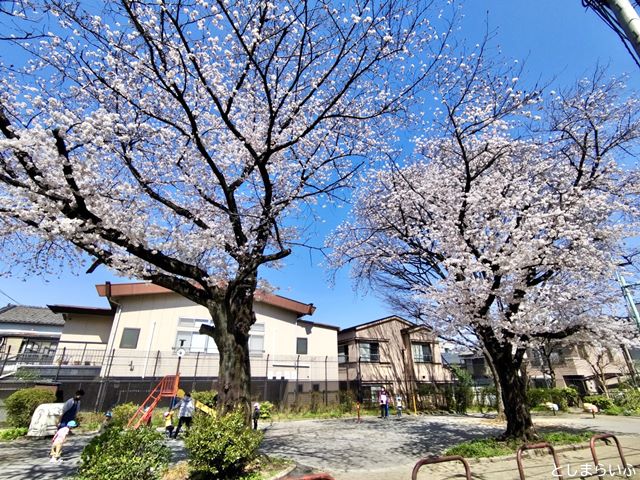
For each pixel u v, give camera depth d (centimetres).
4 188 573
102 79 558
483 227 834
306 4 500
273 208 698
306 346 1948
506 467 679
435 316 1016
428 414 1934
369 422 1502
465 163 838
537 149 909
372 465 698
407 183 963
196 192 770
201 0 486
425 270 1122
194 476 524
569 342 1108
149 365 1609
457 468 673
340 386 2128
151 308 1708
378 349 2283
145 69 588
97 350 1684
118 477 438
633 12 288
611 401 1978
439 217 892
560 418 1605
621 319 991
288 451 812
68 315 1747
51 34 506
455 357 3506
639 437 1001
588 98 811
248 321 691
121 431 500
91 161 554
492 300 794
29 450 865
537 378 2752
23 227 607
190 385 1603
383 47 562
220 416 591
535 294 851
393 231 1091
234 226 689
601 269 829
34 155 545
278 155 754
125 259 643
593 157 845
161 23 482
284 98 600
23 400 1102
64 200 547
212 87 606
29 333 2058
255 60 566
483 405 2175
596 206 803
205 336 1727
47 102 535
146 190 684
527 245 719
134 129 605
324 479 295
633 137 820
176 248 688
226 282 791
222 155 751
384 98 687
